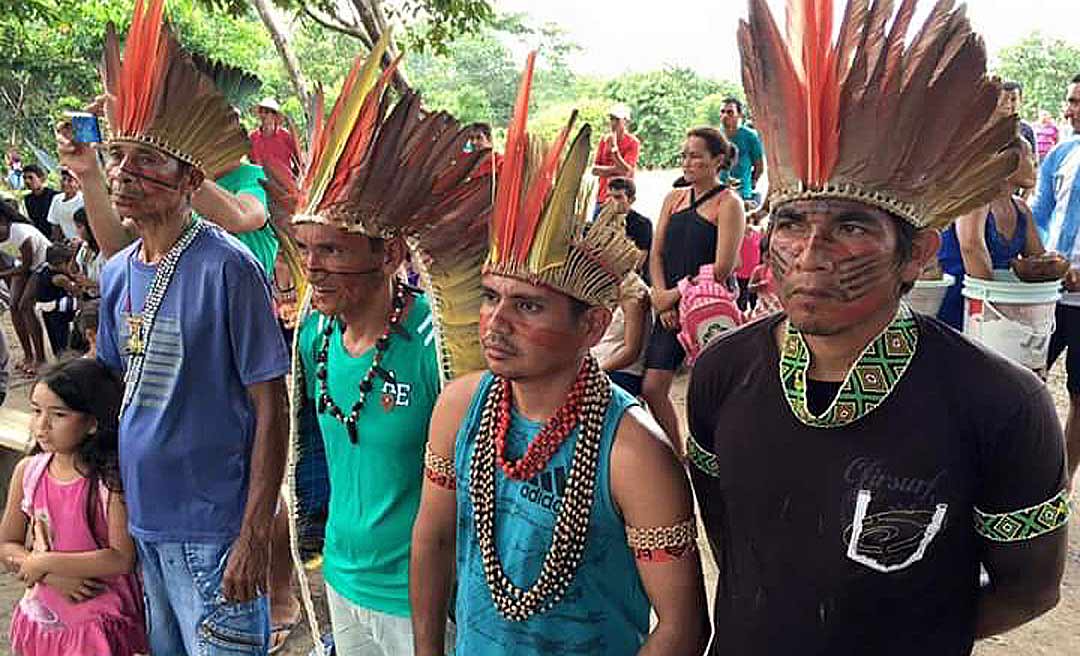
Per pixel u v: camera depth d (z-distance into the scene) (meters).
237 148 2.60
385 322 2.22
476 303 2.20
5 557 3.01
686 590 1.78
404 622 2.26
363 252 2.14
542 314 1.73
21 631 2.94
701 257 5.03
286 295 3.54
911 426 1.53
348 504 2.31
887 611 1.58
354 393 2.24
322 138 2.17
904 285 1.54
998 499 1.56
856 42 1.45
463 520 1.92
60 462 2.88
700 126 5.08
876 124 1.44
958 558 1.58
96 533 2.83
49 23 12.39
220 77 3.03
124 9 15.16
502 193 1.74
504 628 1.86
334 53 20.50
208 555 2.65
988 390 1.52
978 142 1.51
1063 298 4.51
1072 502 4.69
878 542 1.54
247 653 2.73
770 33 1.53
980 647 3.62
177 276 2.54
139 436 2.60
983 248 4.18
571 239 1.72
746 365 1.68
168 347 2.55
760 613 1.66
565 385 1.80
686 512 1.78
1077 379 4.59
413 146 2.14
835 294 1.48
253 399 2.61
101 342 2.83
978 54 1.49
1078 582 4.02
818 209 1.48
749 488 1.64
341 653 2.43
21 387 7.35
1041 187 5.11
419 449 2.22
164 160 2.47
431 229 2.18
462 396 1.96
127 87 2.43
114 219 3.08
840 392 1.55
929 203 1.51
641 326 4.41
